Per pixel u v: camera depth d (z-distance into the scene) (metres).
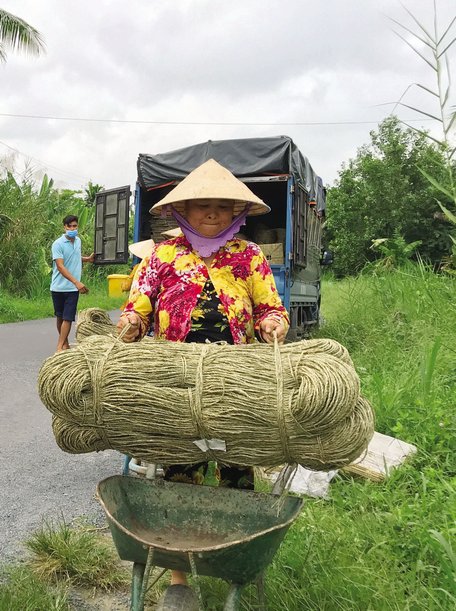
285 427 2.13
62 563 3.26
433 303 8.05
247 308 2.76
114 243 9.49
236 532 2.53
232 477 2.89
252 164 8.48
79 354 2.28
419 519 3.51
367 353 7.75
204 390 2.18
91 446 2.41
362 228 24.61
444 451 4.48
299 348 2.26
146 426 2.25
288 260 8.40
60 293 8.80
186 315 2.71
